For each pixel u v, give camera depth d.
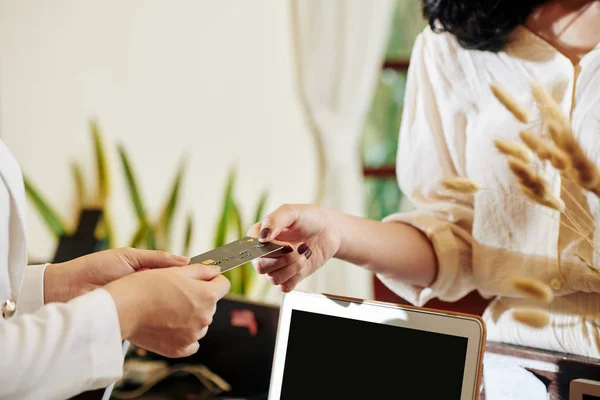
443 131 1.13
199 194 2.29
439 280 1.12
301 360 0.78
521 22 1.02
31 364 0.58
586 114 0.97
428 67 1.15
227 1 2.22
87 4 2.37
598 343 0.97
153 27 2.31
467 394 0.69
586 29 0.96
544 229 1.02
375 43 2.00
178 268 0.70
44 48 2.40
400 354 0.73
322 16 2.05
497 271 1.07
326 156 2.07
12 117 2.45
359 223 1.06
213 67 2.25
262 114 2.20
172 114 2.31
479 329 0.70
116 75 2.35
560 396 0.99
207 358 1.33
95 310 0.62
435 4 1.12
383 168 2.06
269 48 2.17
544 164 1.01
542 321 1.01
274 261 0.86
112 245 2.32
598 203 0.96
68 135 2.40
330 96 2.06
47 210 2.34
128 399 1.27
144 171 2.34
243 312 1.31
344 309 0.77
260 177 2.21
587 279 0.98
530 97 1.02
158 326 0.68
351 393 0.75
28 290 0.82
